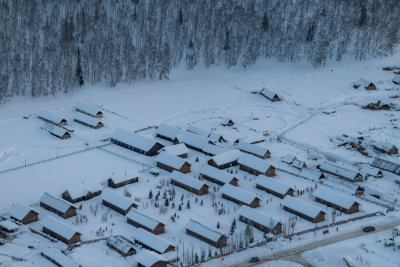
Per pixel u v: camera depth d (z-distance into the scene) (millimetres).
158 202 147125
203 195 153125
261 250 128625
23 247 124750
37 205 144875
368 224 141625
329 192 151125
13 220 135625
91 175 162125
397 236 134625
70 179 159125
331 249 128875
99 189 151375
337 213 146625
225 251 127000
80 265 115000
